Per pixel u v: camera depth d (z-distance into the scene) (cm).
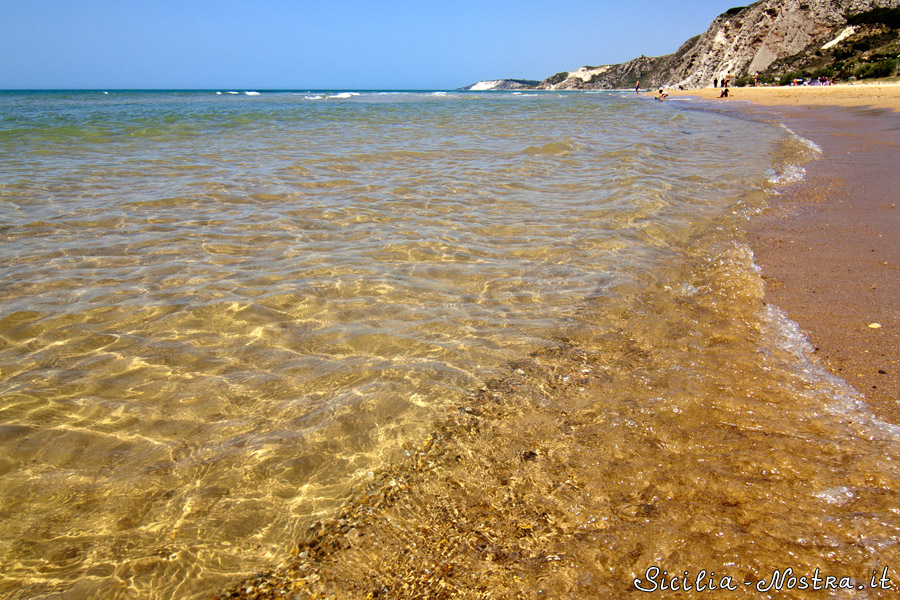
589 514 244
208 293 485
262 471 279
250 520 250
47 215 708
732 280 507
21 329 417
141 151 1251
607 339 404
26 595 212
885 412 304
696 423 302
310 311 454
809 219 696
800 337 399
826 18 6856
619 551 222
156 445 298
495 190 881
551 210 758
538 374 360
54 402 333
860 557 210
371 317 444
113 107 3222
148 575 223
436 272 538
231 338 411
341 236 647
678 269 538
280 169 1041
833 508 236
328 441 300
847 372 349
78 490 266
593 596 204
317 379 359
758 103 3325
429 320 438
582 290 489
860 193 809
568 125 2003
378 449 294
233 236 642
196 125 1880
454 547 232
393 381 355
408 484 269
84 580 220
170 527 246
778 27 7231
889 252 560
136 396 340
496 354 386
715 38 8812
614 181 918
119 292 484
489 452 289
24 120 1925
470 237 643
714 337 403
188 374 364
